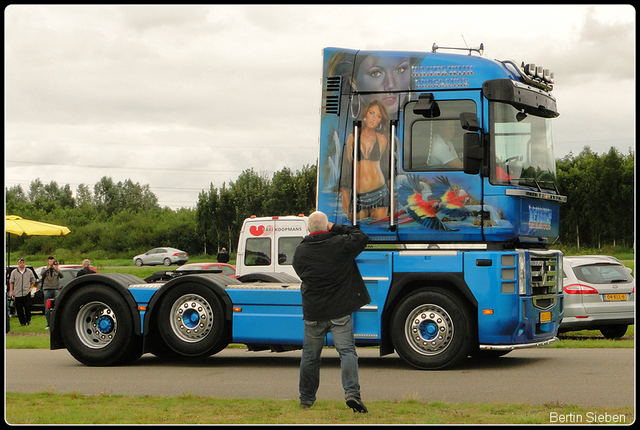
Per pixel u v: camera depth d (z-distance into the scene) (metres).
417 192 9.90
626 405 7.12
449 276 9.72
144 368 10.95
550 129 10.55
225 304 10.87
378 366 10.61
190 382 9.23
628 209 53.03
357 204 10.10
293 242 16.92
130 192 168.38
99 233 95.44
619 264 15.31
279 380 9.37
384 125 10.09
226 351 14.07
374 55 10.24
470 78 9.88
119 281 11.34
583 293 14.88
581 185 54.31
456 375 9.37
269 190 74.88
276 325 10.61
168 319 11.05
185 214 99.81
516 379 8.96
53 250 93.06
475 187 9.69
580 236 50.47
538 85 10.42
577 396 7.68
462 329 9.69
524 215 9.77
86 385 9.07
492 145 9.70
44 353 13.89
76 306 11.44
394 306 10.07
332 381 9.06
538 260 10.19
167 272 11.70
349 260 6.99
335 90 10.30
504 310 9.51
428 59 10.05
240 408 6.96
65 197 158.75
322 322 6.89
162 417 6.52
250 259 17.11
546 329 10.37
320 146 10.30
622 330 15.66
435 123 9.94
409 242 9.98
